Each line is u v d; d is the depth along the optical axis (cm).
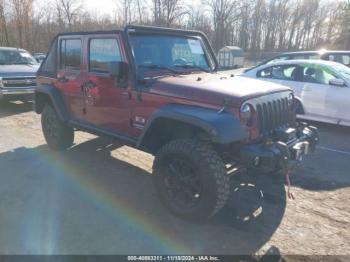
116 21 3666
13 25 3153
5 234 325
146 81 380
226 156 348
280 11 5778
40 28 3388
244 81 395
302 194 414
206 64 481
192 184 337
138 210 373
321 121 717
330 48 4969
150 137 377
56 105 510
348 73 723
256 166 323
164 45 426
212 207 321
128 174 472
